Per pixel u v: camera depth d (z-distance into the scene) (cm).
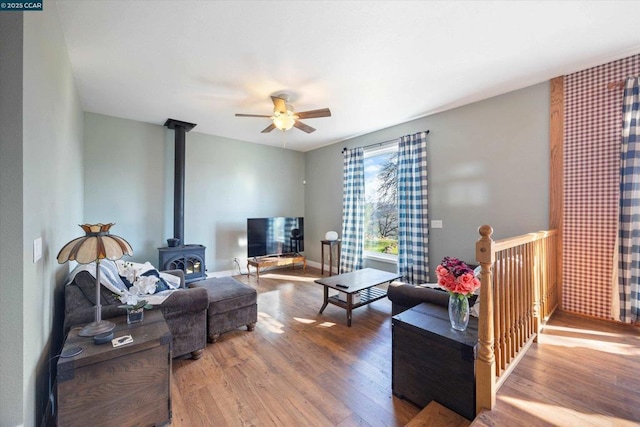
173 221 448
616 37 222
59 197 206
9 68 119
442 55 247
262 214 561
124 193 408
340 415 169
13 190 119
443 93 326
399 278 360
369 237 509
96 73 274
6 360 117
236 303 275
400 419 166
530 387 163
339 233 551
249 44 229
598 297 266
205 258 472
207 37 219
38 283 147
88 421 140
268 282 477
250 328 287
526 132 309
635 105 241
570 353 203
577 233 278
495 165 332
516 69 272
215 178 498
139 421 154
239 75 280
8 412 118
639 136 239
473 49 238
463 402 156
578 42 229
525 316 208
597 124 264
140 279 195
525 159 310
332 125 445
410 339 180
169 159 448
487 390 146
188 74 278
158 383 160
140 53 240
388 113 390
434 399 168
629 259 246
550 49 239
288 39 223
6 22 119
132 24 203
